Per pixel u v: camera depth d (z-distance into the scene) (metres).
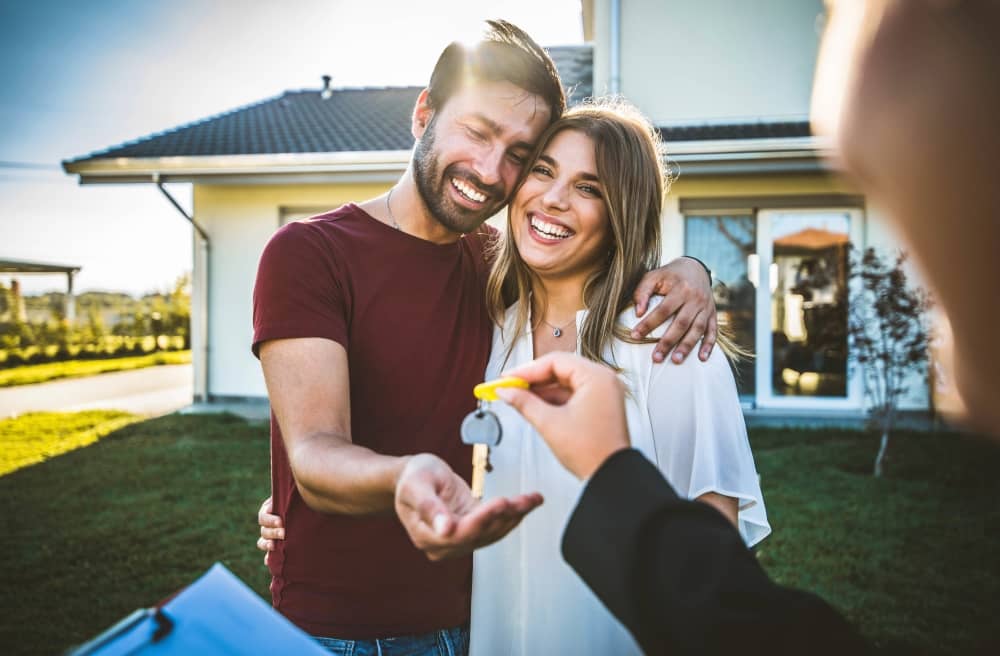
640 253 1.71
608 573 0.65
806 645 0.58
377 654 1.62
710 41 8.73
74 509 5.27
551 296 1.84
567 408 0.75
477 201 1.70
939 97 0.28
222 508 5.27
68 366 17.55
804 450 6.81
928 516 4.90
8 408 10.34
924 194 0.29
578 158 1.67
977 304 0.30
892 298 6.31
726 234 8.89
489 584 1.61
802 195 8.47
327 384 1.42
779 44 8.64
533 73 1.67
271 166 8.59
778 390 9.13
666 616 0.61
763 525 1.50
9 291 20.23
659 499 0.67
